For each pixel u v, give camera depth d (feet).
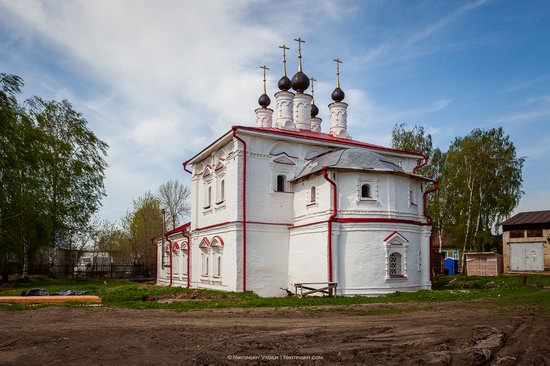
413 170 113.70
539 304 66.03
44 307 63.21
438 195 174.19
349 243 83.71
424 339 40.83
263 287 92.53
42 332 44.50
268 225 94.73
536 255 153.79
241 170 93.30
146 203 227.40
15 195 118.73
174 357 34.99
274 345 38.78
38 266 171.94
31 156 121.39
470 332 43.62
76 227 157.07
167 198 252.62
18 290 101.86
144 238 220.64
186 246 121.19
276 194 96.58
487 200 172.35
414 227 89.25
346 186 86.63
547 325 48.34
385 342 39.99
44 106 155.12
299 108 124.47
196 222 116.67
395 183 89.45
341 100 132.67
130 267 193.88
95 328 46.47
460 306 64.18
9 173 112.98
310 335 42.73
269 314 56.90
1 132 108.58
